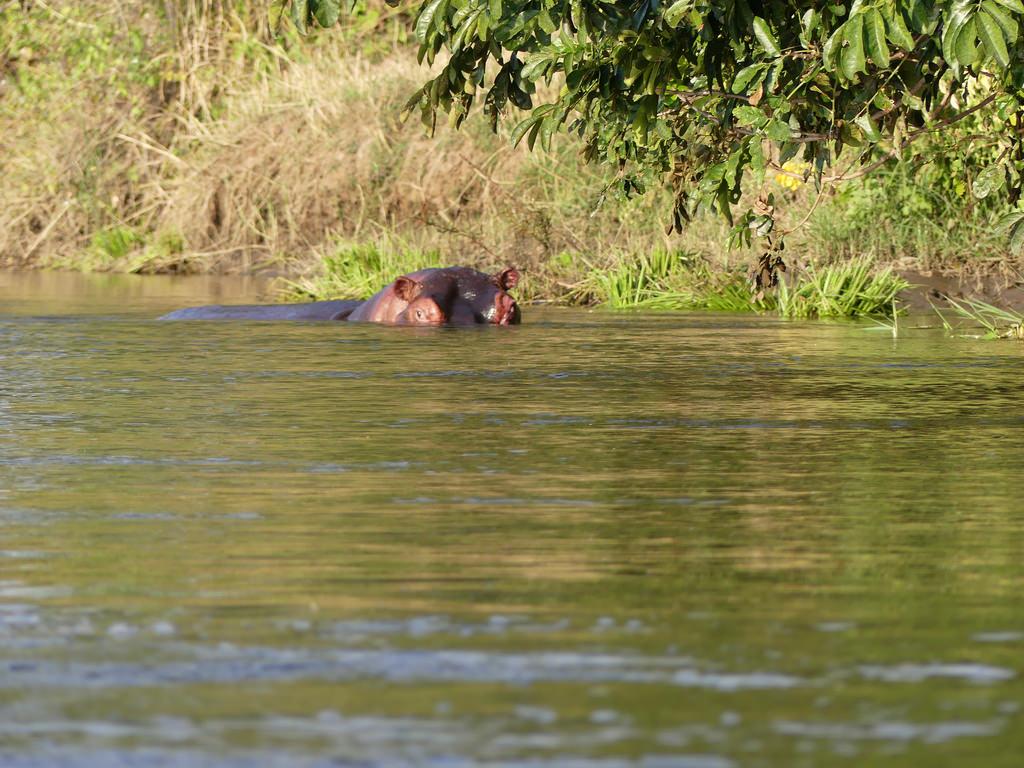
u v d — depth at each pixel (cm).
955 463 1778
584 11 2380
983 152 4966
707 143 3219
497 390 2570
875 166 3055
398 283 4262
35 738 818
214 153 7938
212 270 7694
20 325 4112
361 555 1268
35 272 7950
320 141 7519
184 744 808
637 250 5600
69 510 1477
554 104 2667
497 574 1198
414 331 3909
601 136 3127
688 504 1512
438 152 6975
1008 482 1648
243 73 8612
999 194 5181
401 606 1096
